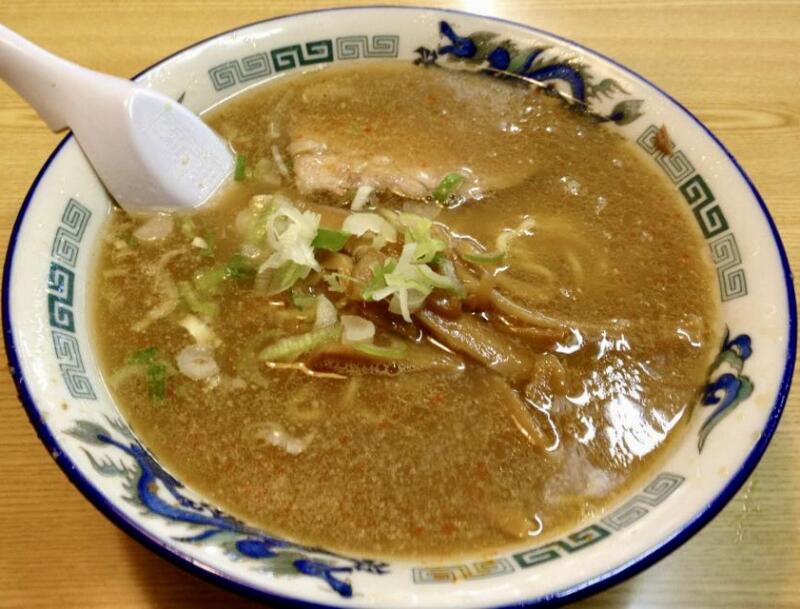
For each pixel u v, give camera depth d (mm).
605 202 255
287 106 285
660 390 205
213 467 193
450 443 201
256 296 232
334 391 212
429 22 283
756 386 179
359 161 266
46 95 229
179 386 210
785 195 275
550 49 276
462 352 218
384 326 224
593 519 181
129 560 188
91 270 227
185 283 234
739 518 197
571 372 213
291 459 197
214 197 260
